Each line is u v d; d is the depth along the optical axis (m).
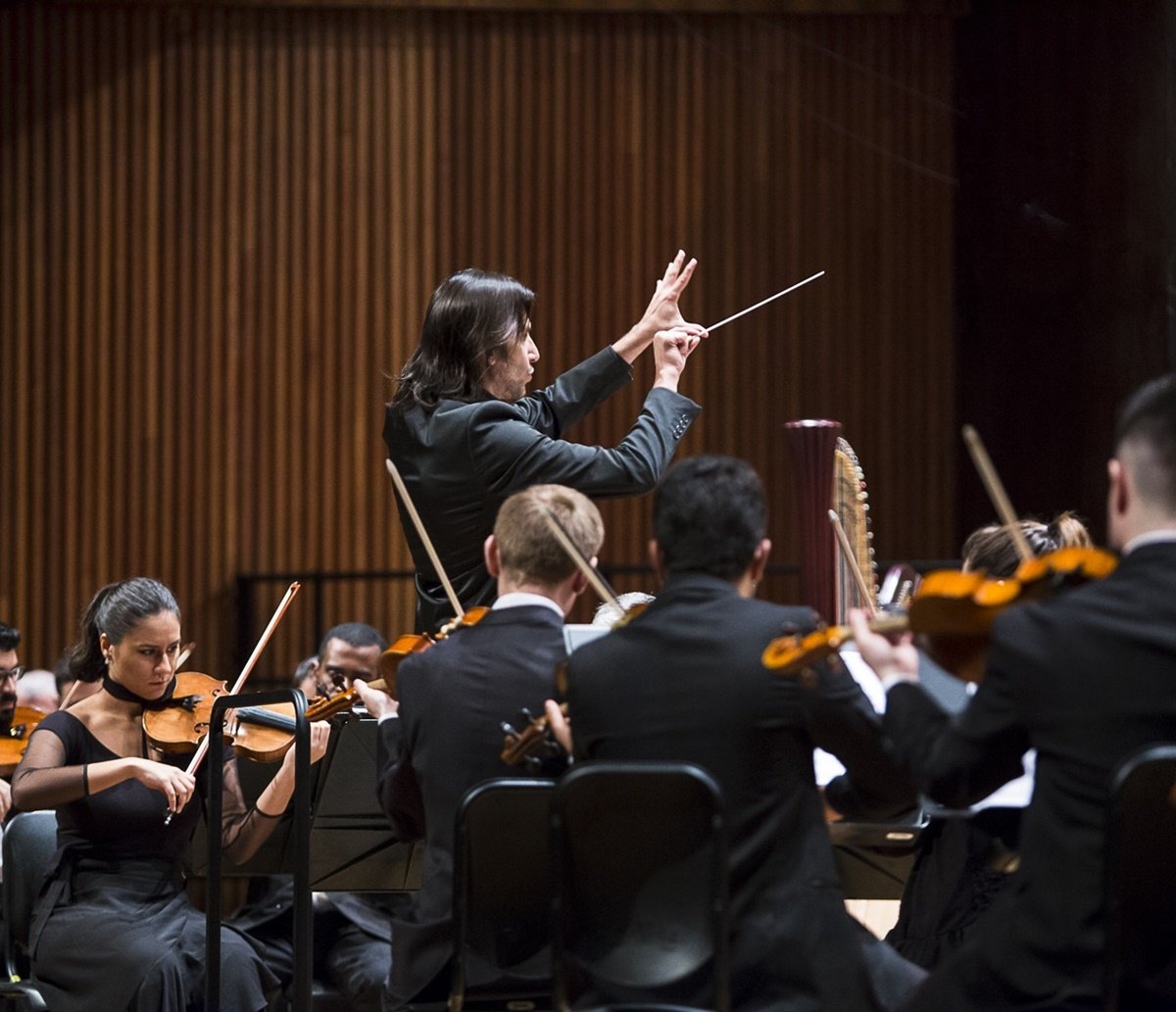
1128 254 26.27
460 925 8.86
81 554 29.22
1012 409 28.80
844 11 29.38
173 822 12.98
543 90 29.48
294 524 29.30
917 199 29.62
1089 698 7.61
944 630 8.28
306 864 10.59
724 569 8.78
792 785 8.53
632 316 29.45
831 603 11.11
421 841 11.79
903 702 8.13
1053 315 27.95
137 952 12.32
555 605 9.76
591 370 12.01
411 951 9.45
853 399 29.59
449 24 29.44
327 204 29.34
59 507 29.23
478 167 29.44
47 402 29.23
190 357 29.30
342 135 29.34
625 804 8.20
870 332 29.62
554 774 9.43
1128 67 26.25
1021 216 28.52
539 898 9.19
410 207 29.38
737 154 29.59
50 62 29.19
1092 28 27.12
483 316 11.58
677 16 29.56
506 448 11.06
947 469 29.62
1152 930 7.71
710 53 29.59
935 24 29.52
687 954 8.27
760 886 8.43
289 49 29.33
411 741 9.62
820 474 11.18
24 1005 12.78
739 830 8.41
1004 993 7.81
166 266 29.27
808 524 11.19
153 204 29.23
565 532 9.70
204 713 13.15
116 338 29.27
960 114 29.44
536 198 29.45
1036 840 7.81
